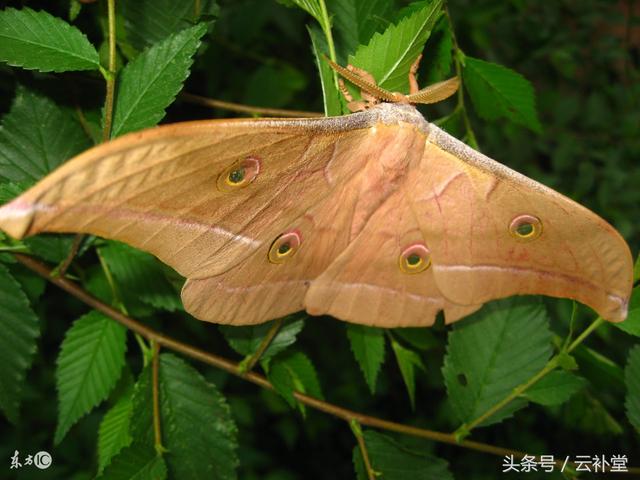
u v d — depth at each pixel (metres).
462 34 0.33
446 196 0.14
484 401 0.18
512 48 0.37
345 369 0.40
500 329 0.18
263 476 0.40
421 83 0.18
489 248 0.14
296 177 0.13
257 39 0.31
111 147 0.10
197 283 0.13
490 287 0.15
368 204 0.14
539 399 0.18
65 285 0.17
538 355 0.18
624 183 0.38
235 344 0.17
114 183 0.10
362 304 0.15
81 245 0.17
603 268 0.14
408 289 0.15
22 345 0.16
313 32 0.18
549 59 0.40
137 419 0.17
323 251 0.14
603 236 0.13
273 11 0.30
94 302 0.17
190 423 0.17
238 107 0.20
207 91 0.29
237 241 0.12
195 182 0.11
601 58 0.40
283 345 0.18
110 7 0.14
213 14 0.17
